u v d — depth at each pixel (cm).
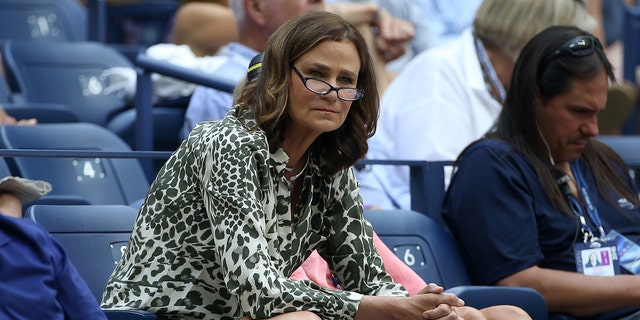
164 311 917
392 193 1528
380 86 1725
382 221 1233
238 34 1673
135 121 1700
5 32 2225
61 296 792
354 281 984
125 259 942
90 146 1473
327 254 993
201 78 1541
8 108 1662
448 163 1311
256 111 922
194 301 920
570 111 1259
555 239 1252
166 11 2447
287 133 942
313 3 1634
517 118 1276
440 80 1541
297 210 961
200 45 1917
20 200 938
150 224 927
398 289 976
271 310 881
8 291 765
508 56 1509
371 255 989
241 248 885
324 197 973
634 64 2377
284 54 923
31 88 1900
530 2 1479
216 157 905
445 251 1248
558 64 1255
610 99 2095
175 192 925
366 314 914
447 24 2272
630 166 1450
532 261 1221
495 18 1499
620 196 1341
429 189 1302
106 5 2439
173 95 1769
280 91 919
